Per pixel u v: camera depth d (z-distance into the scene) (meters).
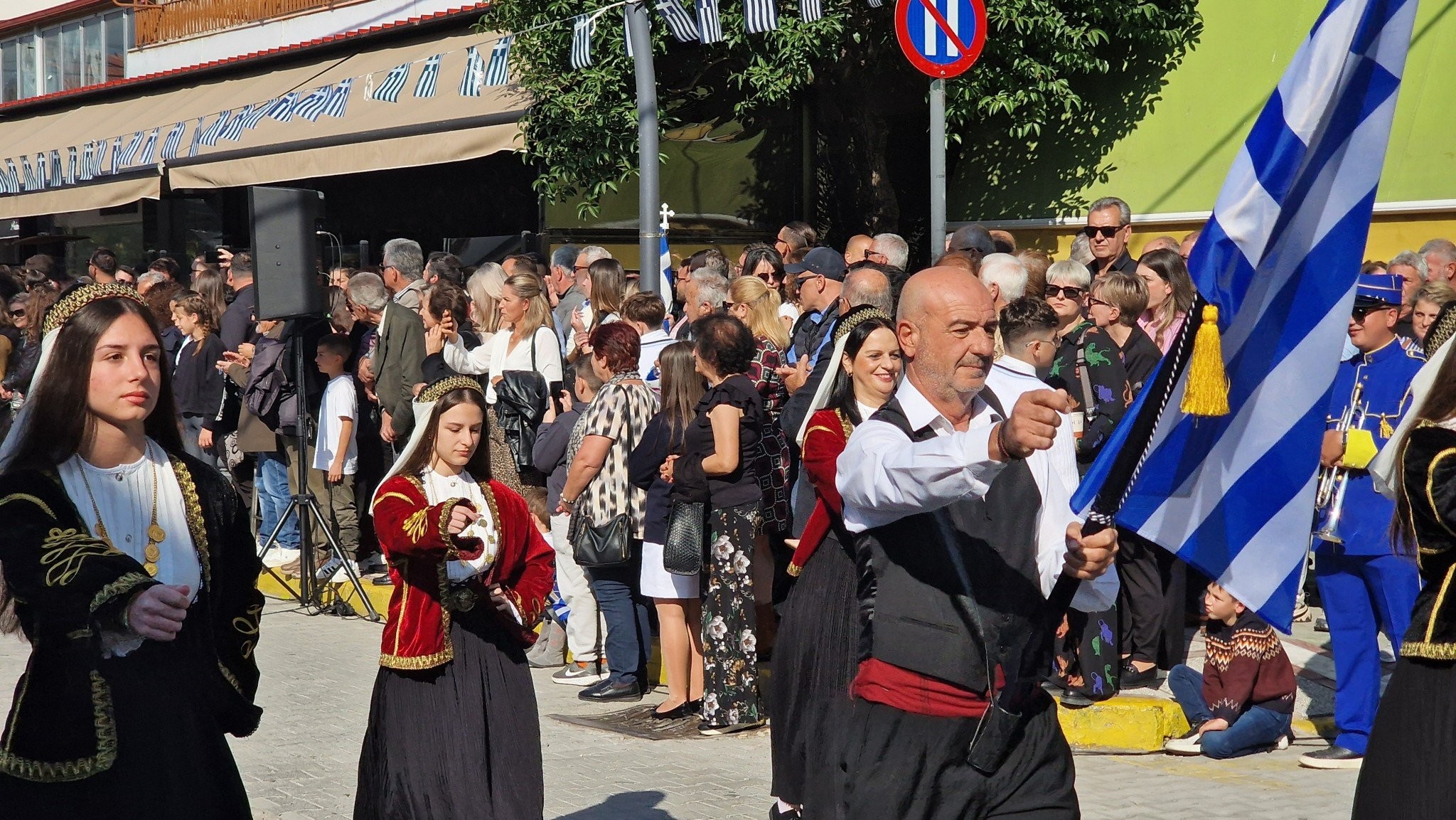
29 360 9.87
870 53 12.20
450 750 4.28
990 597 3.31
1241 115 11.46
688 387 6.53
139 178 15.91
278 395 9.73
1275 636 6.10
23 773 3.07
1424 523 3.51
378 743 4.34
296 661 8.07
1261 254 2.99
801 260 9.32
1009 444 2.86
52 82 23.70
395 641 4.32
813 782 4.11
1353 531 5.62
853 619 4.23
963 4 7.01
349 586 9.52
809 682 4.29
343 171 13.25
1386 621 5.67
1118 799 5.51
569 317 9.61
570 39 11.38
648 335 7.74
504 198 13.97
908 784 3.28
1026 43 11.60
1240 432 3.14
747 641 6.44
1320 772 5.83
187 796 3.16
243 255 11.34
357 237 15.84
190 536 3.36
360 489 9.88
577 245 12.35
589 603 7.53
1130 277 6.89
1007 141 12.86
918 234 13.58
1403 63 3.04
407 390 8.76
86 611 2.97
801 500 5.56
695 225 12.86
